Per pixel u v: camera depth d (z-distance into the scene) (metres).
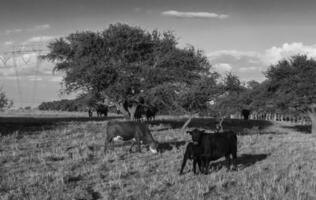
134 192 14.13
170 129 34.69
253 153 22.84
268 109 66.06
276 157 21.56
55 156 19.80
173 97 34.84
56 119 45.75
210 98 36.38
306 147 26.52
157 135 29.48
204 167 17.27
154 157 20.44
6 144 23.62
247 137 31.00
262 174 17.02
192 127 40.97
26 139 25.62
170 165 18.52
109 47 35.50
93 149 22.44
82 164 18.41
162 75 34.59
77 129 31.98
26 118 46.38
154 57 36.16
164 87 34.03
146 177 16.27
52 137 26.95
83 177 16.14
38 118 47.50
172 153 21.53
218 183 15.12
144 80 34.97
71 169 17.41
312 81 45.97
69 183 15.17
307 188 14.59
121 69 34.75
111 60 34.88
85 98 35.84
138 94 34.53
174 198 13.49
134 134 21.58
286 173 17.25
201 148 16.80
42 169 17.31
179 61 35.59
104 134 28.83
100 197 13.74
